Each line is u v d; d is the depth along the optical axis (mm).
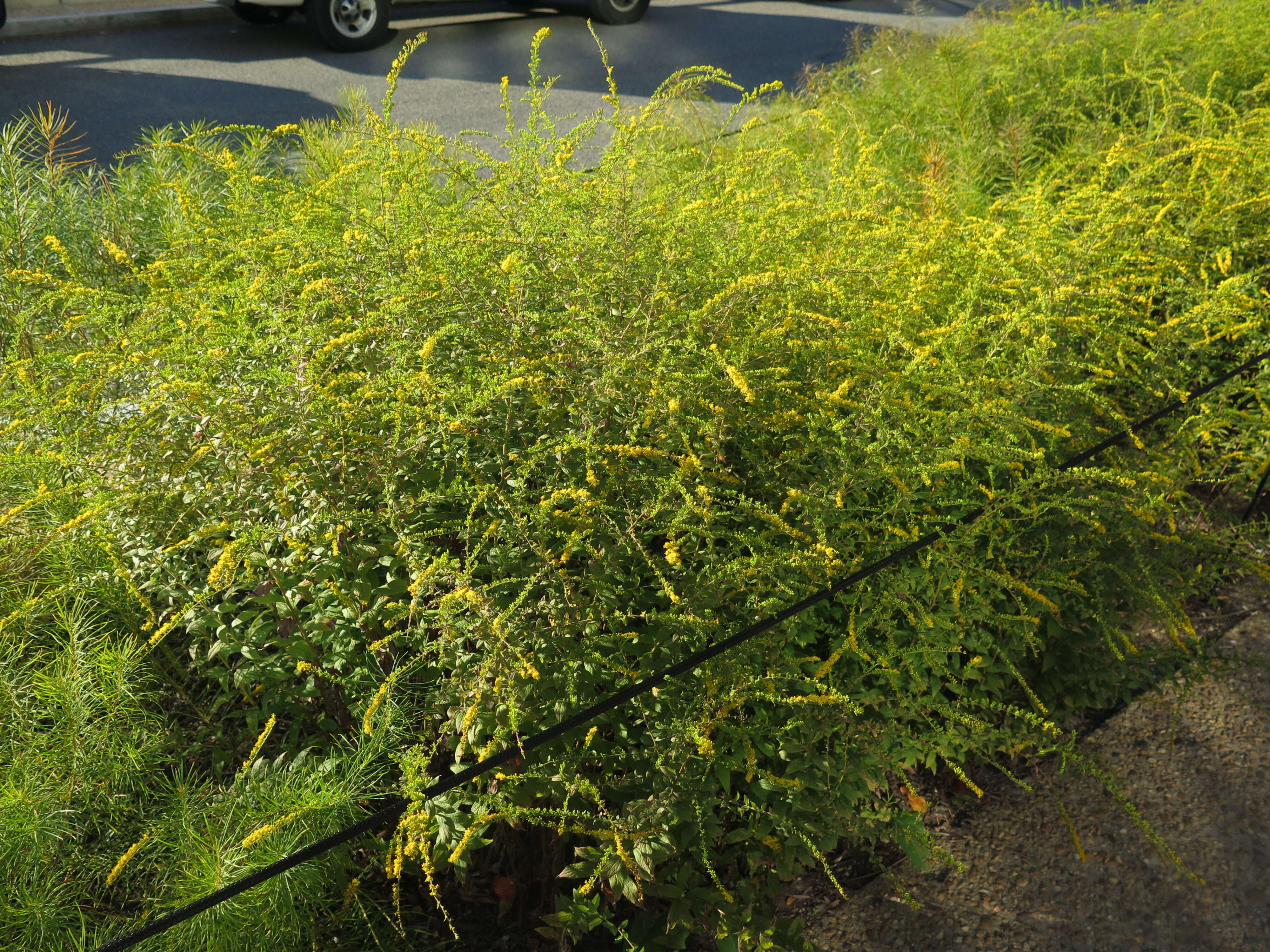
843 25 12984
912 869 2656
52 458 2207
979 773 2934
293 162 4668
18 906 1892
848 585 2242
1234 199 3719
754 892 2279
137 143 7105
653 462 2324
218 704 2227
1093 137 4926
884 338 2715
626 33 12094
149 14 10914
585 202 2629
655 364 2355
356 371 2525
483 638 1880
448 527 2289
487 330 2521
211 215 3346
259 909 1896
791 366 2656
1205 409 3039
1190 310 3023
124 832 2137
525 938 2320
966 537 2461
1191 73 5781
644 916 2205
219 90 8719
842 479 2328
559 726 1886
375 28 10477
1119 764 2957
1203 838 2711
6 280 2914
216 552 2178
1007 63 6137
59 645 2398
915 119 5621
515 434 2457
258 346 2287
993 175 5152
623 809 2018
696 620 2008
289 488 2227
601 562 2145
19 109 7785
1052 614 2734
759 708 2232
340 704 2383
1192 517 3453
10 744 2094
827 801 2236
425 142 3037
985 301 2949
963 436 2445
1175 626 2811
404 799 2158
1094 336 3074
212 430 2240
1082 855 2562
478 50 10883
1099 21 6750
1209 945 2441
